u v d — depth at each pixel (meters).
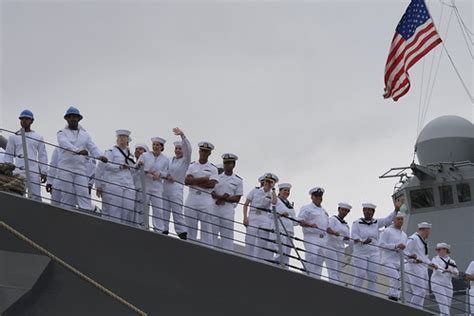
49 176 19.22
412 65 25.81
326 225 21.94
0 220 17.69
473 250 26.31
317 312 19.12
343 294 19.36
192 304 18.45
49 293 17.78
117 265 18.16
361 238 22.67
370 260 22.59
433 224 27.09
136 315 18.12
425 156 28.58
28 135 20.72
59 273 17.86
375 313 19.48
